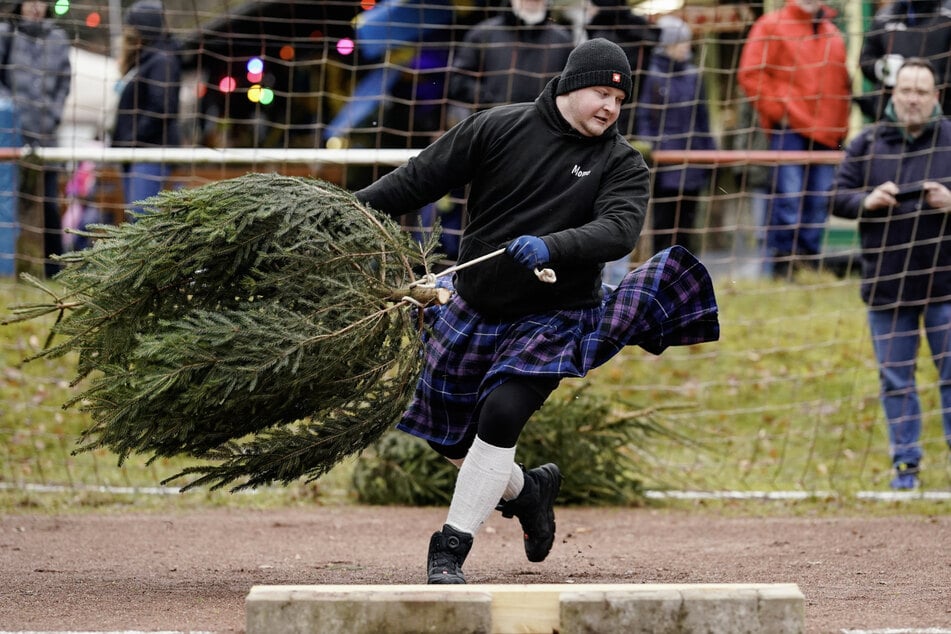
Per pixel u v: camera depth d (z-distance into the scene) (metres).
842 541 18.77
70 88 32.25
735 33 31.36
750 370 29.75
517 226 13.62
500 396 13.22
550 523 15.05
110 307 13.52
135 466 24.67
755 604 11.00
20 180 31.05
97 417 13.27
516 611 11.20
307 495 22.98
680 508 22.52
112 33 32.12
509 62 28.08
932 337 23.78
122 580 15.20
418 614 10.98
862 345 30.94
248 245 13.29
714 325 14.22
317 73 31.58
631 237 13.29
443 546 13.23
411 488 22.36
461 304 14.02
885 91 27.72
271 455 13.53
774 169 30.16
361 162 26.31
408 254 13.65
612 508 22.53
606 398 23.02
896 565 16.59
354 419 13.62
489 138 13.84
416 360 13.67
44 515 20.81
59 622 12.52
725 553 17.83
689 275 14.12
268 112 31.92
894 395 23.88
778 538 19.20
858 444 26.88
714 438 26.77
